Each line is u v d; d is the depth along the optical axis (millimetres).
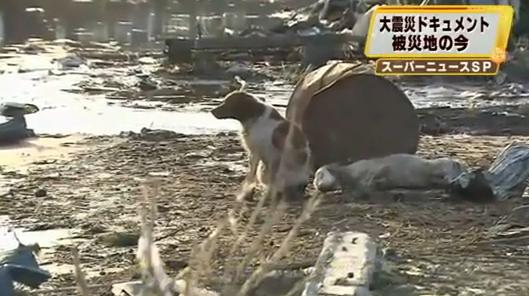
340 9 52844
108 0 79688
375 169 14820
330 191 14719
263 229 6676
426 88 32938
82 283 6281
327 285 9031
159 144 20109
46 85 32844
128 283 9484
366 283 9141
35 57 43469
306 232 12219
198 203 14125
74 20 67688
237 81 33062
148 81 33281
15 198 14594
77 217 13281
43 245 11805
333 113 16047
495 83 34250
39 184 15719
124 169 17156
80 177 16359
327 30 46812
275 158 14289
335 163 15570
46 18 69062
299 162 14375
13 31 58625
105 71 37875
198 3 83062
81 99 29078
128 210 13727
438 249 11469
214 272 9328
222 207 13828
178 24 63000
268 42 40531
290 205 14016
